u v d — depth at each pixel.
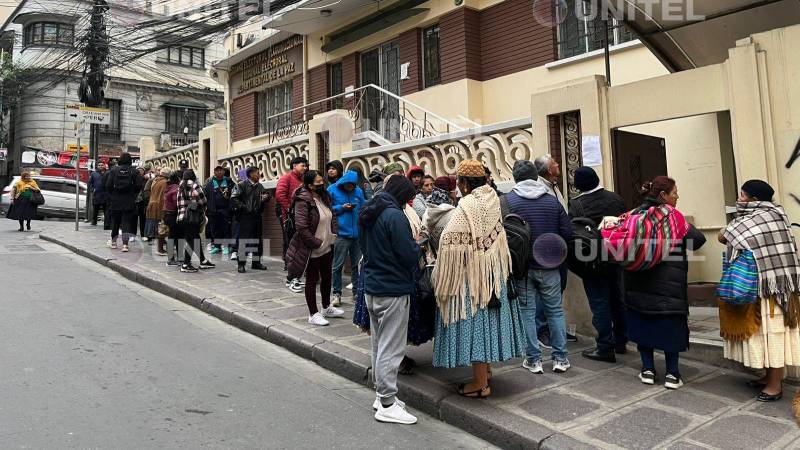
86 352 4.88
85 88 16.23
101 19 16.34
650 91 5.21
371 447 3.43
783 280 3.83
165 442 3.29
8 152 28.23
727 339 4.12
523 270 4.18
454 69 10.80
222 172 10.27
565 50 9.63
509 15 10.36
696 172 7.45
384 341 3.91
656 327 4.17
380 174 6.43
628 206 5.67
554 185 5.35
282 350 5.46
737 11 5.67
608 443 3.28
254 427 3.61
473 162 4.09
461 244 3.93
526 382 4.37
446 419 3.93
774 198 4.44
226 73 17.62
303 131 12.71
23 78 25.31
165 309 6.80
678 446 3.24
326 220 6.06
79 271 9.00
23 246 11.66
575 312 5.76
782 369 3.97
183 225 8.73
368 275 3.98
